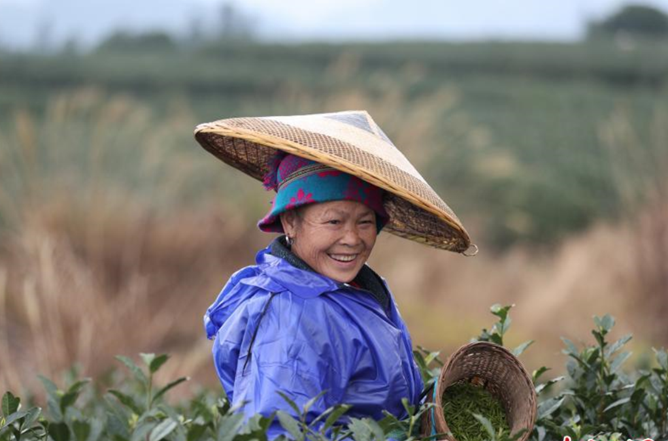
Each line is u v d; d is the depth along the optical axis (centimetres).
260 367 243
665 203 1034
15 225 855
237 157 311
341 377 247
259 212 984
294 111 1235
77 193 897
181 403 377
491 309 296
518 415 257
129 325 760
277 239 274
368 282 281
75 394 236
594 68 3391
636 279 1003
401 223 309
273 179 282
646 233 1012
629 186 1138
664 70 3309
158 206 974
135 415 250
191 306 859
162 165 1065
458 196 1330
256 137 244
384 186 243
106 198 906
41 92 2797
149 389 275
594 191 1753
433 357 307
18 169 901
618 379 307
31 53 3344
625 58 3425
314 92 1620
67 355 677
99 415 352
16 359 685
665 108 1988
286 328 246
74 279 768
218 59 3516
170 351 783
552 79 3394
